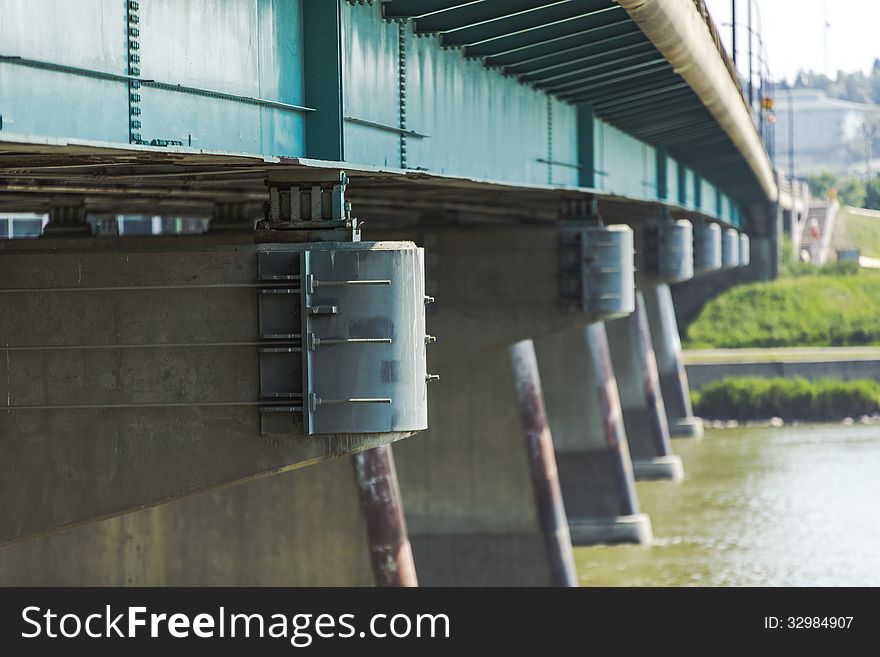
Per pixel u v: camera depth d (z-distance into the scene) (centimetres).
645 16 2216
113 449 1508
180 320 1497
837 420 8831
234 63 1450
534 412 4009
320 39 1636
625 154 3916
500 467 4019
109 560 3102
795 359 9419
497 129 2486
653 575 4472
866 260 15300
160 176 1769
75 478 1511
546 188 2677
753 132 5334
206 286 1490
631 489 5147
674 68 2908
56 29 1136
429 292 3247
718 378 9306
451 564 4025
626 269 3203
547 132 2911
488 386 4025
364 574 3022
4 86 1067
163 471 1503
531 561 4000
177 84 1315
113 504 1509
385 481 3019
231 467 1493
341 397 1472
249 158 1319
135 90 1253
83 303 1504
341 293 1472
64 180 1917
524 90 2689
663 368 8169
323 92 1638
